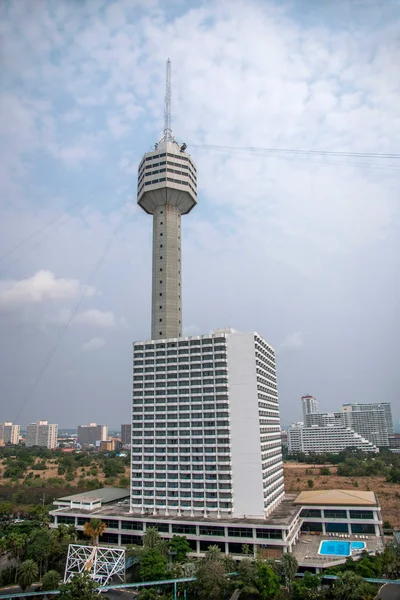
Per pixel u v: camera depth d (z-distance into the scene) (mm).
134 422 155750
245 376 148125
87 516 144000
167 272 182250
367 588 90750
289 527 125875
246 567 103125
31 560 106250
